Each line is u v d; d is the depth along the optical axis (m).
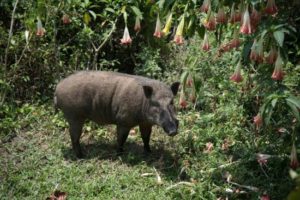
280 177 6.19
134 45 8.81
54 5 7.88
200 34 5.23
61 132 7.46
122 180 6.36
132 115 6.59
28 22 7.49
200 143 6.90
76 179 6.40
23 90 8.12
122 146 6.94
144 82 6.54
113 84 6.67
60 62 8.15
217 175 6.25
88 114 6.77
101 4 8.62
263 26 4.69
